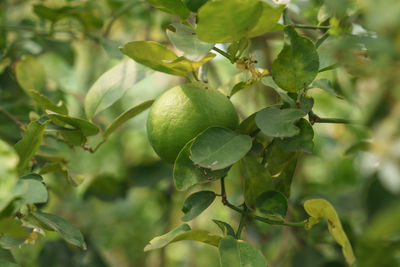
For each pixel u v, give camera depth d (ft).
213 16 1.82
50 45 2.74
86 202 3.55
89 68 3.52
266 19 1.86
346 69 1.94
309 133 1.95
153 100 2.12
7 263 1.95
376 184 1.78
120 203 3.70
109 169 3.37
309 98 2.01
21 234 1.79
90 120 2.15
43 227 2.00
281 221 1.97
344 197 2.39
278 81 1.96
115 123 2.13
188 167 1.94
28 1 2.99
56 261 2.71
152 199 3.80
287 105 1.98
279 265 2.56
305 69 1.95
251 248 1.90
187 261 3.67
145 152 3.56
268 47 2.66
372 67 1.75
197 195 2.00
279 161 2.03
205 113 1.97
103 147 3.47
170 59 1.99
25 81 2.38
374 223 1.61
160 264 3.20
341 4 1.84
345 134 2.68
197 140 1.92
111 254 3.84
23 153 1.95
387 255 1.69
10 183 1.74
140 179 2.93
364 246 1.70
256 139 2.05
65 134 2.12
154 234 3.73
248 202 2.02
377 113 1.72
